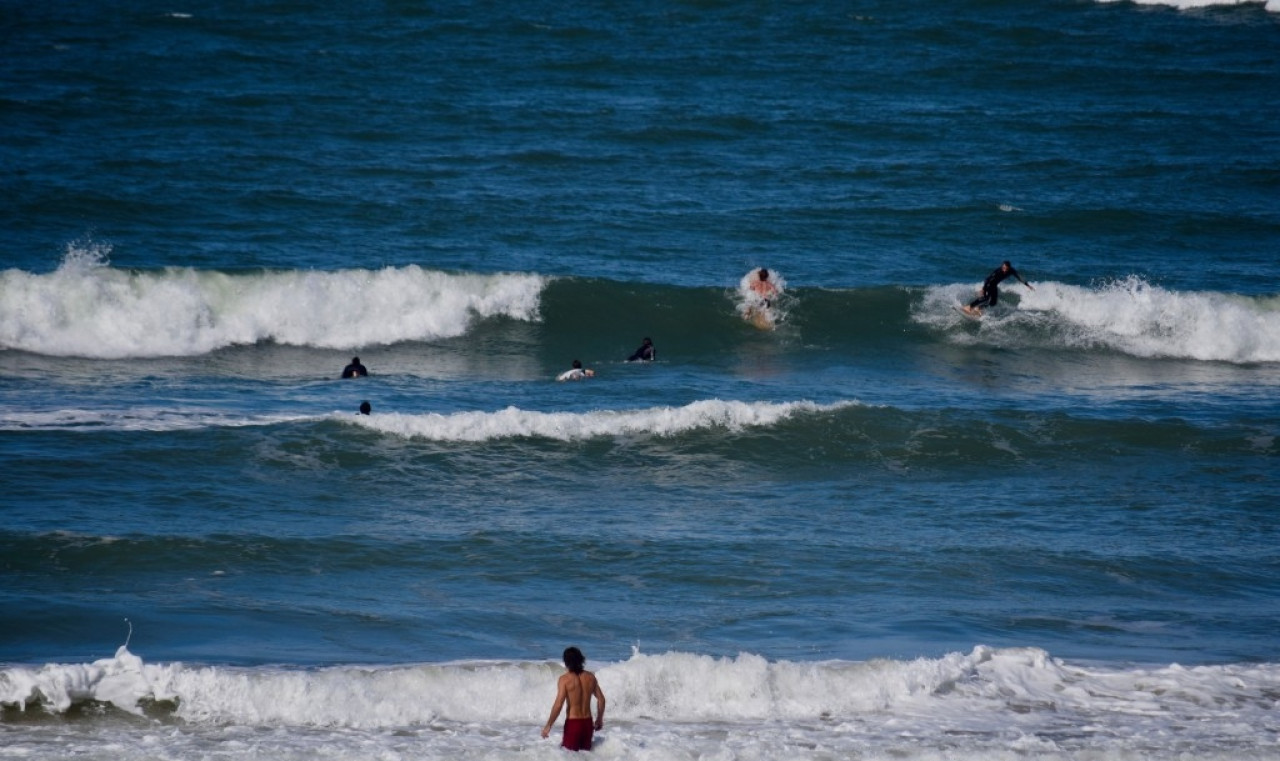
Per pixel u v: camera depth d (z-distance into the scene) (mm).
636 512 71625
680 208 138250
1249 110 188375
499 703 48125
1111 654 54781
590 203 137875
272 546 63812
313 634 54406
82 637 53031
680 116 172375
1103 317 116375
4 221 119562
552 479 76625
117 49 190125
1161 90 198375
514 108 172625
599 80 190375
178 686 47281
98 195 126562
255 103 166375
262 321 107188
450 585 60594
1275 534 70250
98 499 68500
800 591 60969
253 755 42594
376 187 137875
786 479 77938
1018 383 102750
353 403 90312
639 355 106938
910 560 65125
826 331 114188
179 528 65250
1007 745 45031
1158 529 70688
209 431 79062
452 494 73438
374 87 178875
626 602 59188
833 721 47906
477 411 88938
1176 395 99250
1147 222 140125
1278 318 114688
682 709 48688
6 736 44031
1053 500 75062
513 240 126500
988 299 115812
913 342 113562
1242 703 49688
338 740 44844
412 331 110250
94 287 104250
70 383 92438
